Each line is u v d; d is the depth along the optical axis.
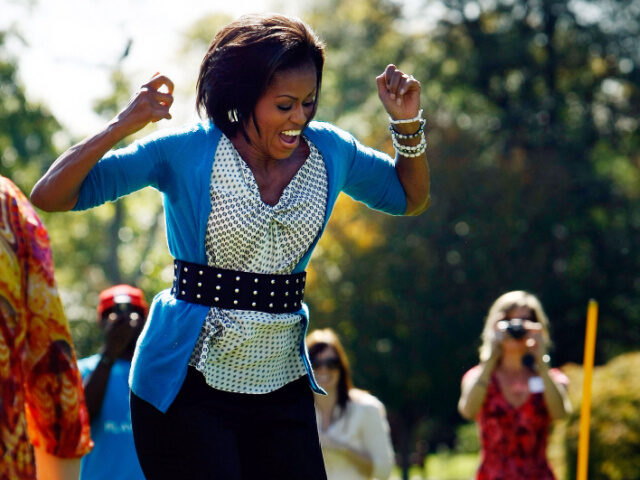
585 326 35.47
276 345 3.84
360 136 38.12
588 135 37.88
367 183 4.20
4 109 34.12
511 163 34.50
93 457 6.67
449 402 31.53
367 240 31.30
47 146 35.53
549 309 34.12
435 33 39.34
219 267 3.78
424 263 31.25
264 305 3.81
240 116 3.76
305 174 3.88
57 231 43.31
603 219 36.12
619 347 36.06
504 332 8.11
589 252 35.38
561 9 38.06
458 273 31.95
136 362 3.85
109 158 3.68
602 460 14.81
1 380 2.97
